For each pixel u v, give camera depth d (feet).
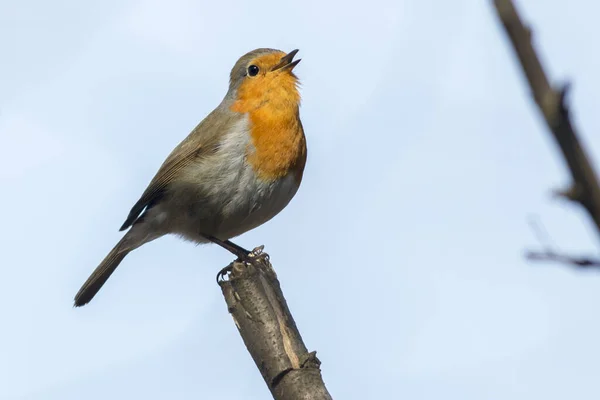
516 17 7.39
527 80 7.39
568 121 7.35
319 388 23.24
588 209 7.47
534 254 8.73
